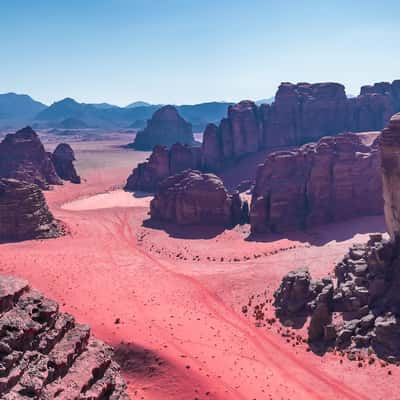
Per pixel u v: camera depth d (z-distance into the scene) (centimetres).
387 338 3900
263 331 4522
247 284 5672
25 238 7681
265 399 3186
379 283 4434
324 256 6284
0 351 2042
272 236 7969
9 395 1900
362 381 3544
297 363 3891
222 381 3384
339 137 8988
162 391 3306
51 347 2339
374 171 8325
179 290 5572
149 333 4128
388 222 4831
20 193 7812
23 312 2330
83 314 4409
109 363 2589
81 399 2134
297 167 8994
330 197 8294
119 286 5516
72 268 6016
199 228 8750
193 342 4038
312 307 4653
